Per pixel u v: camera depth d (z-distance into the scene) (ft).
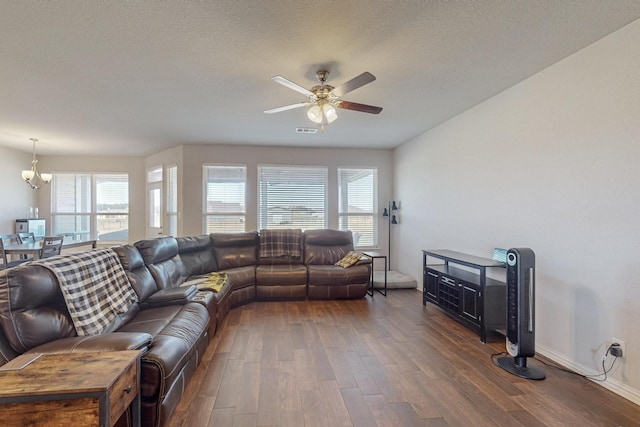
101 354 4.94
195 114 12.34
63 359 4.74
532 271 7.71
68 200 20.79
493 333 10.33
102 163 20.76
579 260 7.61
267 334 10.20
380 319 11.73
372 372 7.72
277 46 7.36
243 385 7.10
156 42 7.14
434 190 14.44
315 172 18.94
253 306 13.43
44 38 6.92
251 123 13.61
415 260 16.48
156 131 14.87
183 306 8.63
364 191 19.51
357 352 8.86
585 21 6.40
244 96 10.44
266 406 6.33
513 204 9.68
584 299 7.50
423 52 7.64
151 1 5.73
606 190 7.00
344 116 12.71
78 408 3.95
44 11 5.98
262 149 18.37
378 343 9.49
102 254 8.07
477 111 11.35
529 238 9.07
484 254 11.02
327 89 8.20
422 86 9.70
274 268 14.69
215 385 7.09
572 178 7.77
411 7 5.97
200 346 7.95
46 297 5.97
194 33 6.79
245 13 6.12
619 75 6.72
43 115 12.33
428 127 14.44
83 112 12.01
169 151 18.76
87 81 9.20
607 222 6.98
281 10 6.03
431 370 7.82
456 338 9.90
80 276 6.84
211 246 15.24
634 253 6.50
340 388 7.00
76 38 6.95
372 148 19.19
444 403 6.44
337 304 13.74
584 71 7.45
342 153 19.03
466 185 12.03
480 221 11.24
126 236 20.97
